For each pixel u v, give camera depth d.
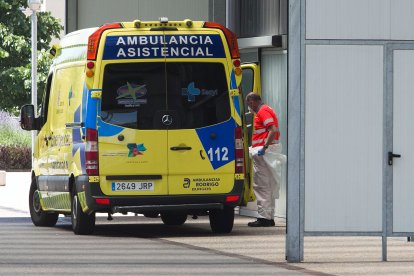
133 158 35.50
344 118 29.05
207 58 36.03
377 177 29.16
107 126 35.44
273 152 40.28
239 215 46.31
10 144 92.19
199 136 35.81
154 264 27.97
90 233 36.91
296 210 28.81
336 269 26.98
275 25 42.84
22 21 111.69
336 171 29.03
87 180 35.50
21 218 44.94
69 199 37.44
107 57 35.50
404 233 29.20
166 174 35.62
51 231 38.41
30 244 33.34
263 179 40.28
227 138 36.03
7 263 28.17
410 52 29.17
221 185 36.00
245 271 26.52
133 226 40.75
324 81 28.97
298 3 28.80
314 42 28.91
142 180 35.56
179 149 35.69
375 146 29.14
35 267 27.30
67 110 37.59
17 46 110.75
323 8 28.91
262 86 44.00
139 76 35.62
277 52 43.06
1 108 110.94
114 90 35.50
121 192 35.47
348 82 29.03
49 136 39.66
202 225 41.28
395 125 29.19
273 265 27.83
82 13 51.56
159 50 35.78
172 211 37.03
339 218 29.03
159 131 35.62
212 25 36.28
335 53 28.97
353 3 28.97
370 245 33.25
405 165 29.22
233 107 36.12
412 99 29.22
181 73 35.84
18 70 109.25
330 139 29.00
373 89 29.09
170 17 49.47
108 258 29.38
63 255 30.14
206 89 36.00
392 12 29.08
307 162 28.95
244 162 37.03
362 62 29.08
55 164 38.84
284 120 42.75
